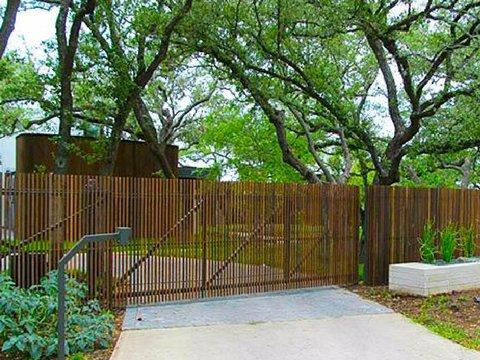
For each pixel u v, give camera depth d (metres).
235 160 18.94
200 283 8.20
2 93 13.34
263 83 11.87
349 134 12.96
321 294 8.77
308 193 9.37
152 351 5.53
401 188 10.11
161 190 7.80
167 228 7.88
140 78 10.01
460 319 7.07
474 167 17.48
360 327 6.63
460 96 11.02
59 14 9.29
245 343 5.88
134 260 7.62
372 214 9.73
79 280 7.18
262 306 7.76
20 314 5.25
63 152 9.09
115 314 7.14
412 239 10.23
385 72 12.32
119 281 7.51
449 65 10.92
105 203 7.32
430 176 17.64
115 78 9.66
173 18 9.75
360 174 15.41
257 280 8.77
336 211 9.70
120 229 4.65
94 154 11.68
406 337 6.21
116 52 9.72
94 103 12.27
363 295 8.73
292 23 11.12
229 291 8.49
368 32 10.99
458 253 10.52
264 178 17.98
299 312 7.41
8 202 6.74
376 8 11.16
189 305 7.74
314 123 14.09
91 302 6.18
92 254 7.29
